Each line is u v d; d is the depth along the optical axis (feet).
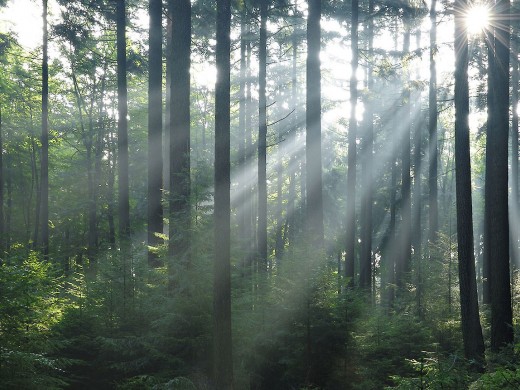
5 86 108.17
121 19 71.46
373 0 81.51
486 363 41.42
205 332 38.96
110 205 107.76
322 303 41.88
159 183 58.95
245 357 40.78
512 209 104.83
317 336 41.52
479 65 75.25
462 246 46.03
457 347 51.57
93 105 115.75
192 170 45.14
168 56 81.82
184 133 48.96
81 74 112.78
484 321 58.95
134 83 114.73
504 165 46.60
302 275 42.14
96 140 115.03
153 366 38.73
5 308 29.78
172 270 41.65
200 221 42.93
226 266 38.29
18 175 124.36
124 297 41.32
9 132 112.98
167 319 37.91
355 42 79.20
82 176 117.50
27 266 35.68
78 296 43.65
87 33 78.13
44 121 79.00
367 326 43.39
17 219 126.21
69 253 106.22
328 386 40.60
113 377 38.52
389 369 41.42
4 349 28.66
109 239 104.42
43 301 34.47
